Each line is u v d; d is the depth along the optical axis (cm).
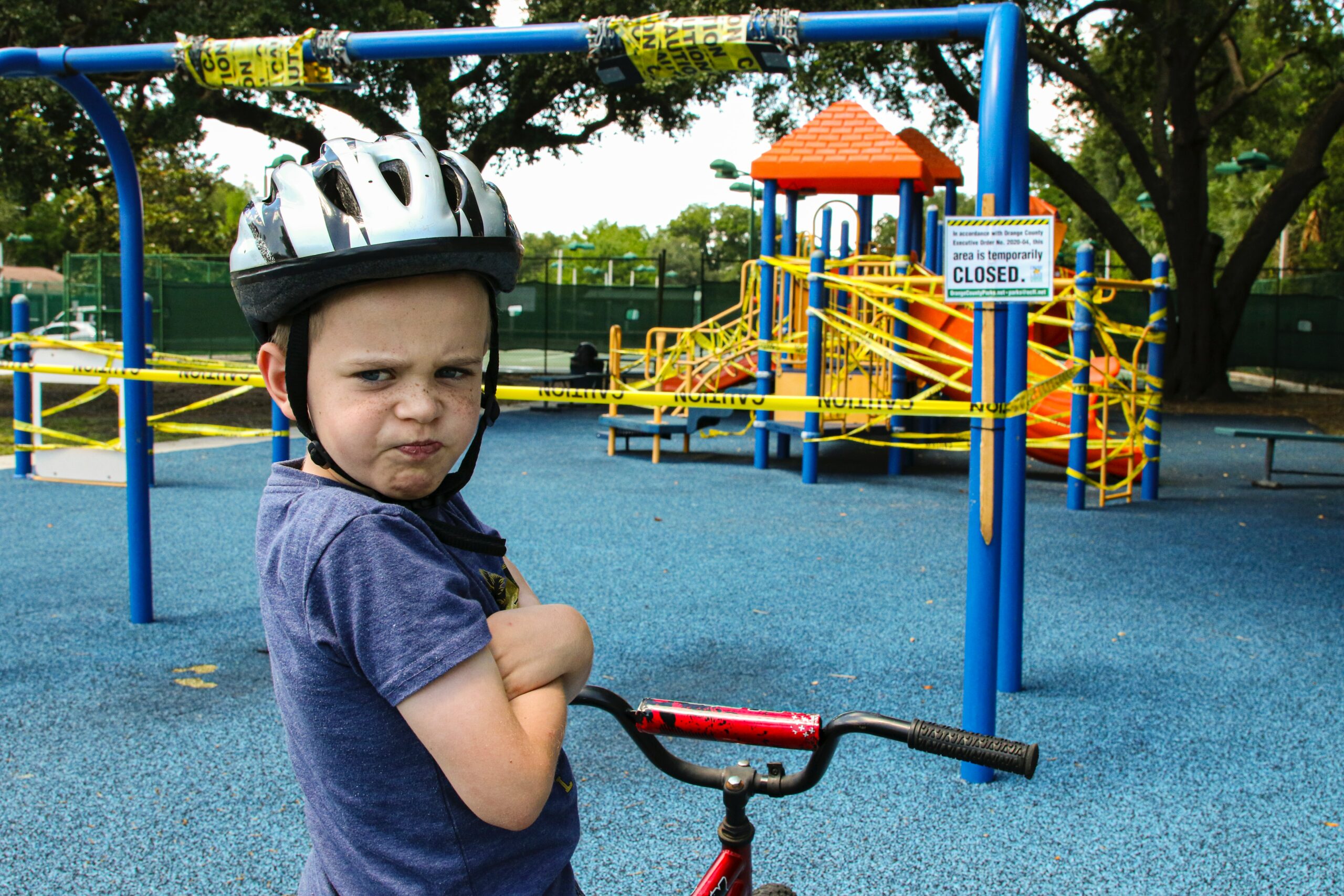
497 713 91
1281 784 311
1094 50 2500
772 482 950
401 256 91
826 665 417
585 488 898
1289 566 610
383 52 369
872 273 1065
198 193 5541
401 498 101
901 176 1123
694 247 10456
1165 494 897
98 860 257
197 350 2672
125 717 352
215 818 280
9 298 3984
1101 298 825
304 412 99
